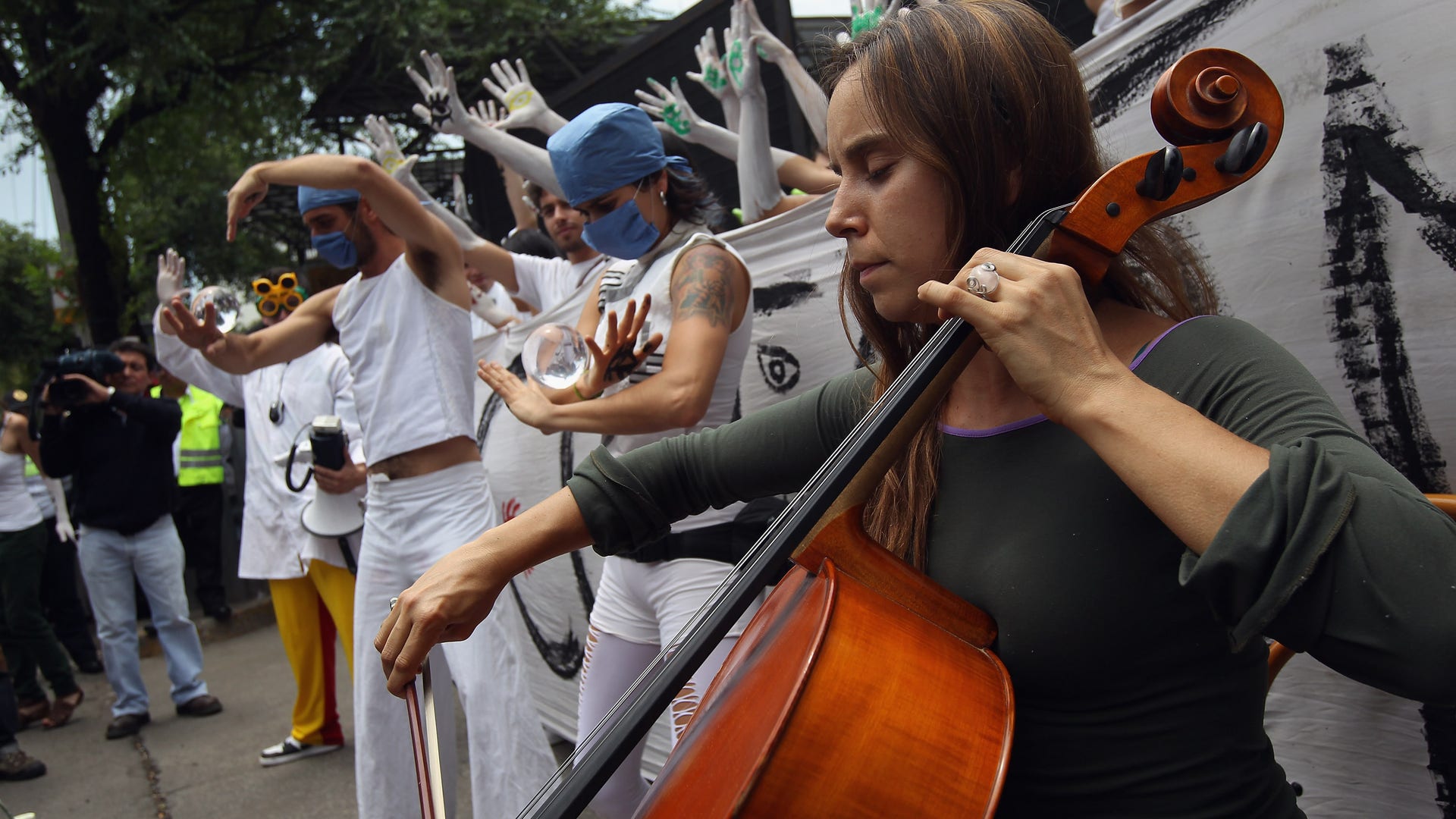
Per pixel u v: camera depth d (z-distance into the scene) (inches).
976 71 37.6
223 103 491.2
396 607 45.9
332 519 139.5
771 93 214.8
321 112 466.3
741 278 84.6
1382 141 63.1
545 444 131.0
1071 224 35.6
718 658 80.0
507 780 96.1
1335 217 65.4
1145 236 41.5
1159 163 34.8
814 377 101.5
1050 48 38.7
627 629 85.0
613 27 434.0
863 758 33.7
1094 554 35.7
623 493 48.6
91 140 489.1
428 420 103.0
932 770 33.9
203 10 440.5
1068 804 36.5
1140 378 34.1
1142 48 74.8
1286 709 68.5
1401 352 63.4
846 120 39.9
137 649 191.2
